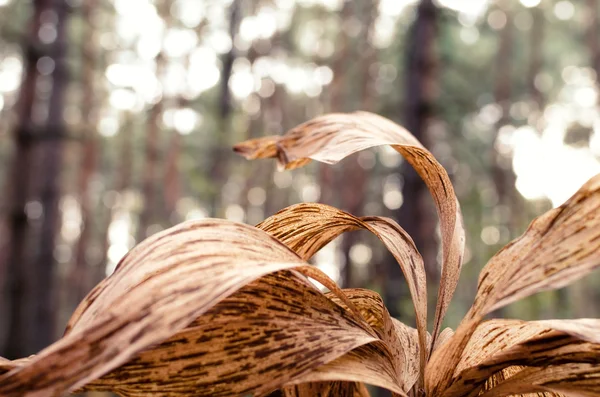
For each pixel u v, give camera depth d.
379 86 13.79
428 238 6.96
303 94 18.05
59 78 11.80
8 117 10.20
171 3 15.48
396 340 0.68
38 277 10.23
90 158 14.77
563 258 0.53
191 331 0.51
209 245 0.50
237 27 14.16
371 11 12.90
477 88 14.45
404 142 0.76
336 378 0.50
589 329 0.53
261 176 16.62
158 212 17.88
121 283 0.46
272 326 0.52
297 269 0.54
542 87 17.75
